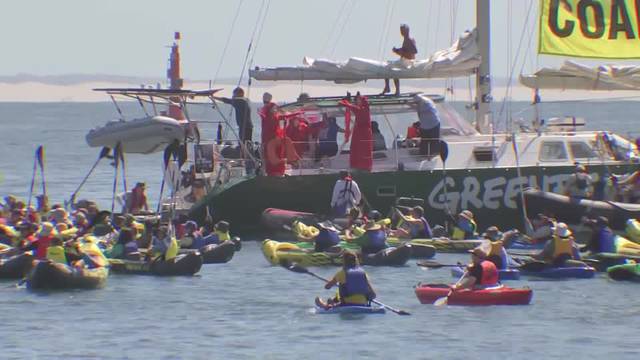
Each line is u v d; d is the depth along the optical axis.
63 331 92.06
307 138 140.88
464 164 139.62
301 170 140.12
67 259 111.75
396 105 140.88
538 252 124.94
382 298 105.44
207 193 140.75
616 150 142.25
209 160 143.38
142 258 120.25
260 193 137.25
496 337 89.88
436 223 137.50
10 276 114.88
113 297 106.19
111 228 130.00
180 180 141.25
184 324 94.69
